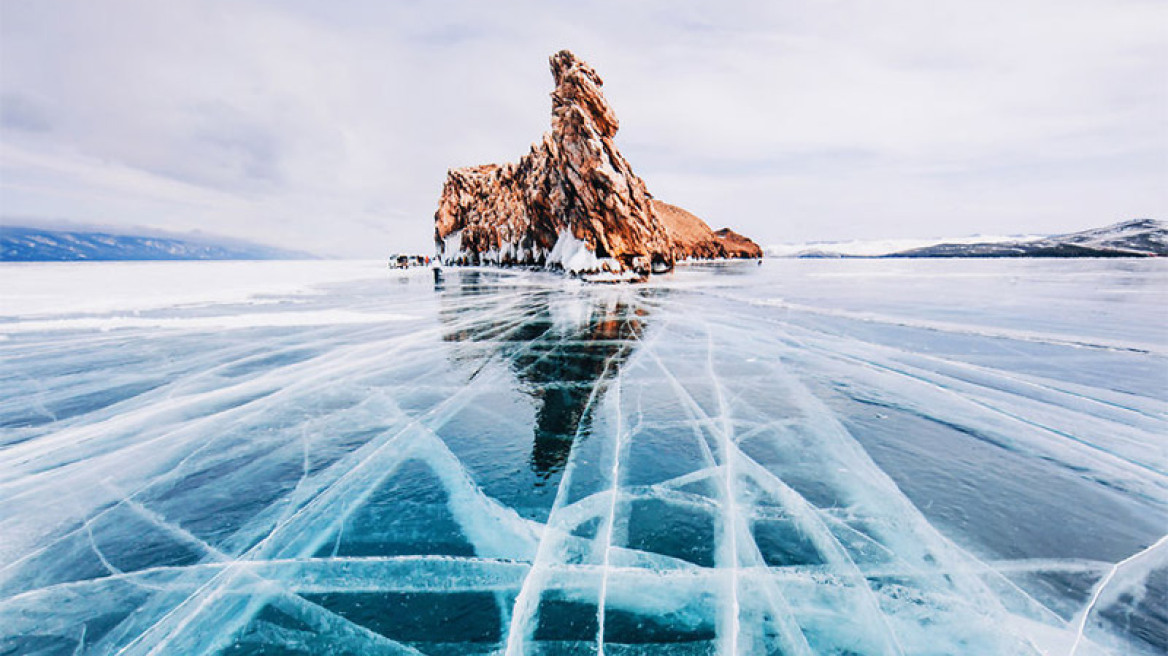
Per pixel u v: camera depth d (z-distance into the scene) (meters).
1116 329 13.20
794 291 25.89
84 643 2.96
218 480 5.02
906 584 3.37
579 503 4.51
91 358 10.02
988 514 4.23
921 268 67.44
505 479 4.99
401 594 3.34
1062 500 4.45
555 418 6.75
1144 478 4.84
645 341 11.89
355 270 53.84
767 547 3.81
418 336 12.52
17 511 4.45
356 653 2.83
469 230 66.44
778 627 2.99
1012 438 5.89
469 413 6.95
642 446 5.78
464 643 2.90
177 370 9.10
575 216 36.50
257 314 16.08
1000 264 87.38
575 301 20.58
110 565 3.70
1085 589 3.29
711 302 20.14
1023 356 10.03
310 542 3.96
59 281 31.56
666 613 3.13
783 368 9.27
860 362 9.68
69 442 5.94
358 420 6.69
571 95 37.59
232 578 3.54
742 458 5.43
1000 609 3.11
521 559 3.71
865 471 5.06
